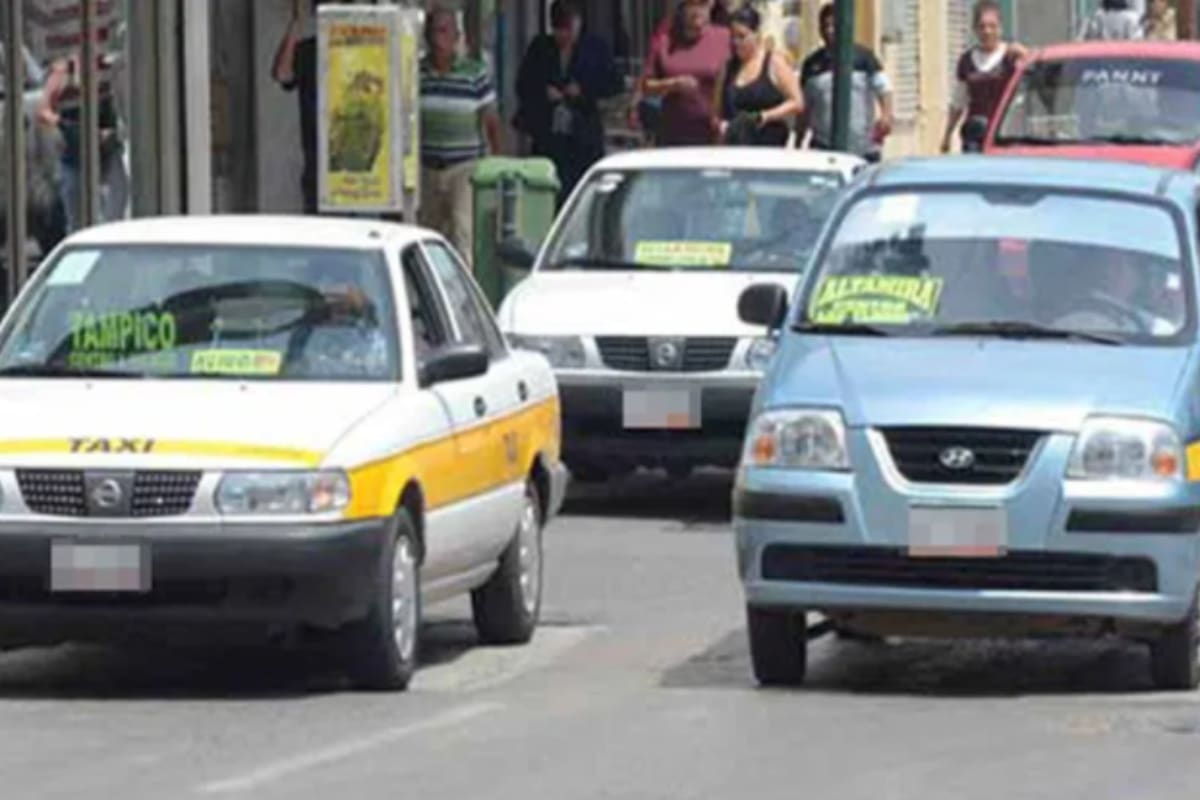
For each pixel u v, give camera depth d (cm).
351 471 2956
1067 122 5722
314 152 5819
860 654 3319
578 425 4400
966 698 3014
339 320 3186
